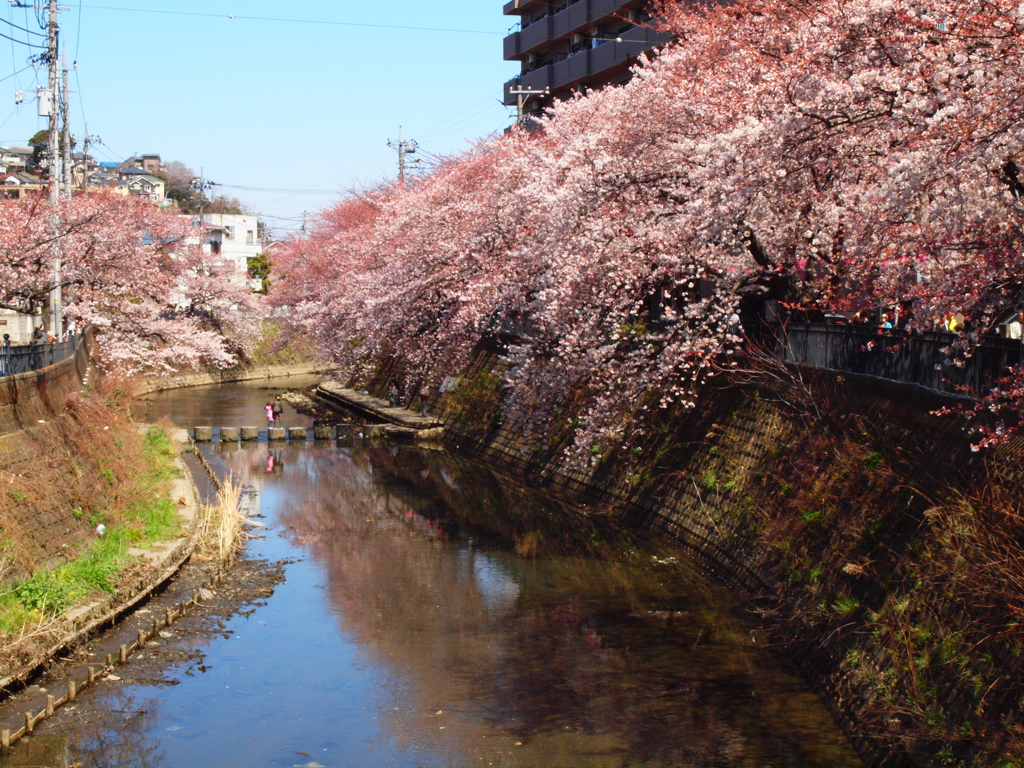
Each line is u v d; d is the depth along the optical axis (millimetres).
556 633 13586
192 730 10719
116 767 9844
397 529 20578
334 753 10133
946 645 8945
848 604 11125
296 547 19109
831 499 12961
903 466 11570
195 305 54750
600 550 18062
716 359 18984
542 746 10102
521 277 21344
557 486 24266
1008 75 8797
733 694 11117
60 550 14711
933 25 9656
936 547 9883
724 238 14172
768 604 13617
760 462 16031
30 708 11094
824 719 10320
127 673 12344
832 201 12945
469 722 10773
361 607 15086
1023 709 7633
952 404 10852
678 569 16391
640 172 16031
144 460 22938
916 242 10492
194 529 19078
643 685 11547
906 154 9617
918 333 11984
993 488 9086
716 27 17141
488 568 17188
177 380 51875
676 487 18906
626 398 16781
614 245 16234
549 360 18891
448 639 13516
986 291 9961
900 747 8797
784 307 16547
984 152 9039
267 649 13273
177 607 14773
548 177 18719
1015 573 8438
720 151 11930
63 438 17250
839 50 10664
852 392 13594
